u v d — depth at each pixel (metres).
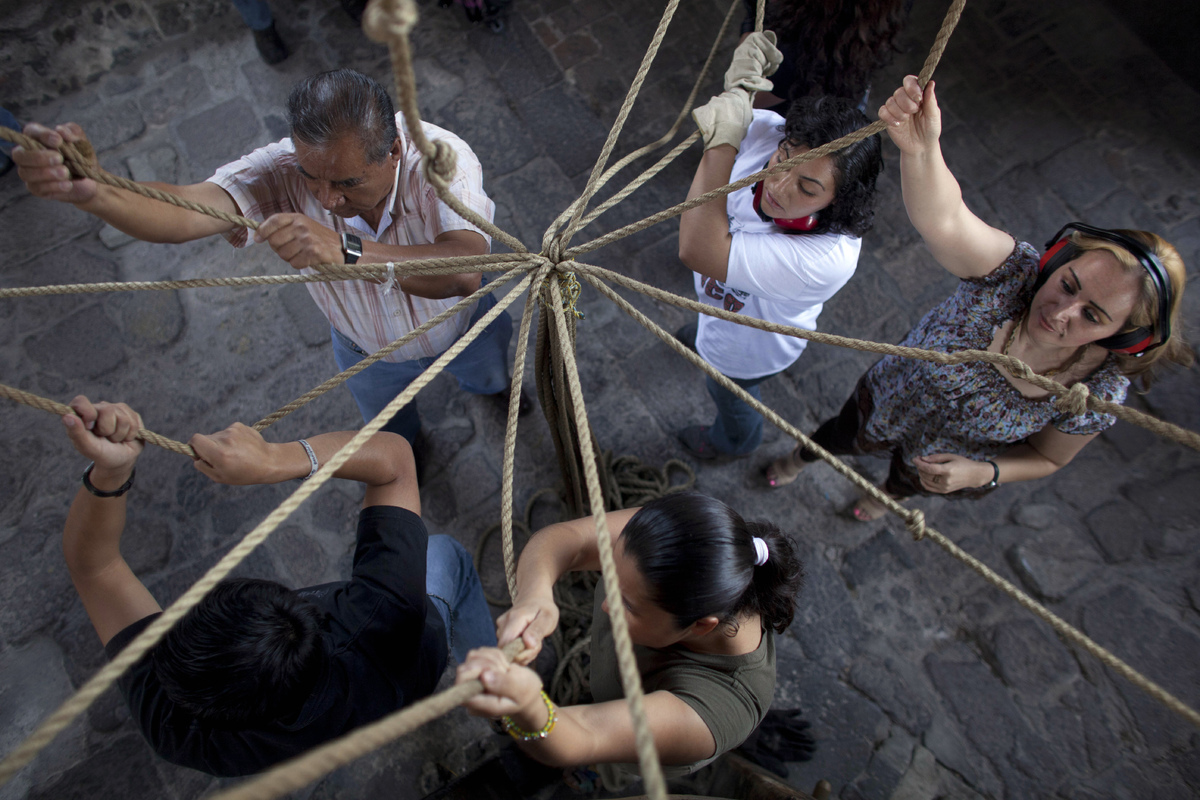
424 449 3.26
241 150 3.93
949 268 1.92
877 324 3.53
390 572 1.58
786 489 3.19
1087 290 1.62
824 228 1.93
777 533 1.45
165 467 3.19
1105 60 4.11
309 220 1.35
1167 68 4.08
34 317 3.45
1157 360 1.78
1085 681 2.79
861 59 2.10
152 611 1.54
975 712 2.75
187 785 2.62
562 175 3.87
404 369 2.45
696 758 1.31
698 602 1.23
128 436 1.20
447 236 1.89
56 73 3.96
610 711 1.24
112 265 3.57
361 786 2.62
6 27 3.80
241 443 1.30
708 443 3.21
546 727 1.04
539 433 3.32
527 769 2.40
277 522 0.95
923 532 1.21
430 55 4.15
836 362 3.46
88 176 1.15
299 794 2.60
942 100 4.04
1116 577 2.96
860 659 2.86
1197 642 2.82
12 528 3.05
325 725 1.45
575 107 4.03
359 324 2.21
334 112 1.58
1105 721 2.72
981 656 2.85
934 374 2.03
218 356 3.43
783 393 3.40
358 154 1.63
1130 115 3.99
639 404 3.37
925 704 2.77
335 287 2.09
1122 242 1.58
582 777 2.34
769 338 2.26
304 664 1.36
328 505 3.13
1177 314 1.67
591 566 1.67
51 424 3.25
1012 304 1.88
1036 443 2.12
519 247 1.40
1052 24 4.20
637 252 3.66
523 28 4.21
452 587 2.12
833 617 2.94
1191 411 3.23
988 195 3.81
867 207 1.86
